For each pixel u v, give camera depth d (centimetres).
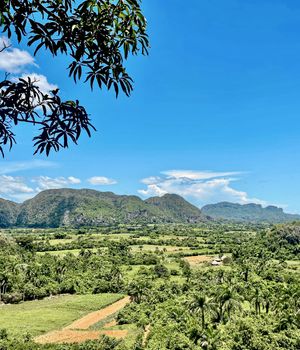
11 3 645
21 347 6831
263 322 6919
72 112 670
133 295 11469
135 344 6719
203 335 6284
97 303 11050
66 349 6856
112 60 735
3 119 636
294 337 6097
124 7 733
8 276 11581
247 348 5831
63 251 19425
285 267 15812
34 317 9438
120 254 18188
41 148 667
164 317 8112
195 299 7688
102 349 6944
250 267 13325
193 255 19762
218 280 12225
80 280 13112
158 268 14500
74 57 698
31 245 18688
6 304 10944
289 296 8169
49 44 671
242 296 9675
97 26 706
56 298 11956
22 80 632
